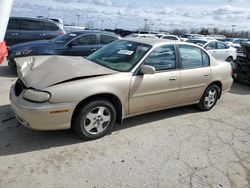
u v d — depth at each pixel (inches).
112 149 133.2
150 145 140.7
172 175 115.8
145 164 122.3
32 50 274.4
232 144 150.8
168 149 138.0
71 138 140.3
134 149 135.0
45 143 133.5
